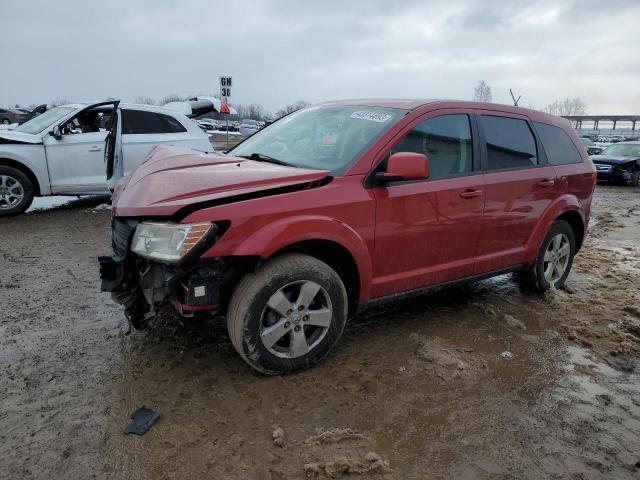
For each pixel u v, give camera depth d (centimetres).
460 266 400
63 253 589
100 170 839
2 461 238
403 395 305
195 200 281
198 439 258
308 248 328
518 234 442
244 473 236
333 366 334
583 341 391
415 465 247
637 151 1786
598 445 269
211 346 354
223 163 345
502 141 430
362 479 237
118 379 311
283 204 300
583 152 515
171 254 274
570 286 530
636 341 398
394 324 408
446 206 374
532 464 253
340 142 367
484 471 246
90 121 843
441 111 388
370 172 338
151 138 870
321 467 240
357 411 287
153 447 251
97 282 490
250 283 297
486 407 298
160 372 319
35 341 359
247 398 294
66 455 243
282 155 387
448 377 327
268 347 307
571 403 307
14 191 787
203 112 1118
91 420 270
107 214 835
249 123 5678
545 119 483
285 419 277
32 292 457
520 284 516
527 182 436
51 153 796
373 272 348
